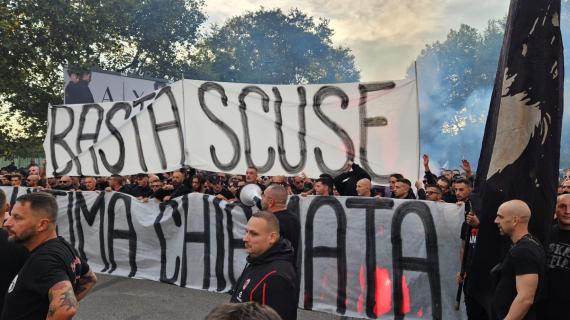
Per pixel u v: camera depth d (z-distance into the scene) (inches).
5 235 111.5
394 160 215.0
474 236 159.9
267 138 233.5
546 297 129.3
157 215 242.1
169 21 950.4
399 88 214.8
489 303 133.2
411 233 184.5
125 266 248.2
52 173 278.2
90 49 687.1
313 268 199.6
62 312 86.7
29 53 590.2
